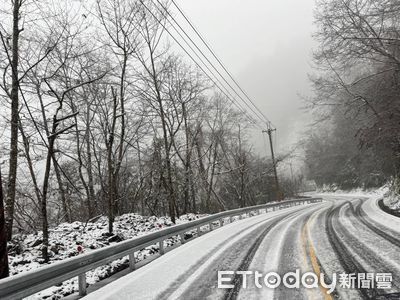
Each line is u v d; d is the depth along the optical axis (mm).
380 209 18688
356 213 17719
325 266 7055
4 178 15828
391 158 26750
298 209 26969
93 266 6762
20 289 5047
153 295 6027
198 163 31578
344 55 18875
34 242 11547
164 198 25953
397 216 14266
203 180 30719
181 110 27766
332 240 9977
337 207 24375
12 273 8500
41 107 16875
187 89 27297
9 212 10992
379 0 16984
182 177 26875
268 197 59375
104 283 7316
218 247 10383
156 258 9602
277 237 11414
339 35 18062
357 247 8664
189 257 9164
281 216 20375
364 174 53781
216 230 15344
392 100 19281
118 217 19328
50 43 13742
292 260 7812
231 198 44031
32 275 5188
